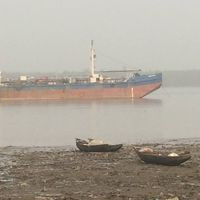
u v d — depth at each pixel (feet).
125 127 348.18
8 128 352.08
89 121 395.96
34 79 645.10
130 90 626.23
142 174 158.40
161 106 563.07
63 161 187.83
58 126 361.92
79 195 130.00
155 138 281.54
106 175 157.38
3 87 605.73
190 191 133.08
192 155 200.23
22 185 143.74
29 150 230.68
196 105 584.81
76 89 610.65
